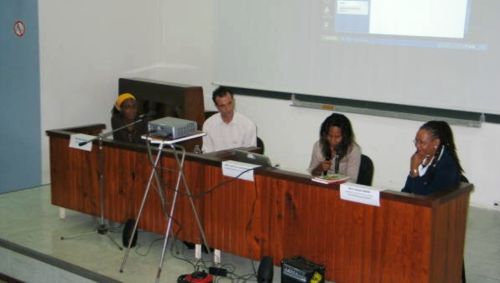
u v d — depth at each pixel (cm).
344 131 405
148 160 432
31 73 618
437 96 539
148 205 438
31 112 625
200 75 702
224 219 401
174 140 377
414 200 318
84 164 475
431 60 538
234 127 484
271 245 381
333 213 351
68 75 640
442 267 337
